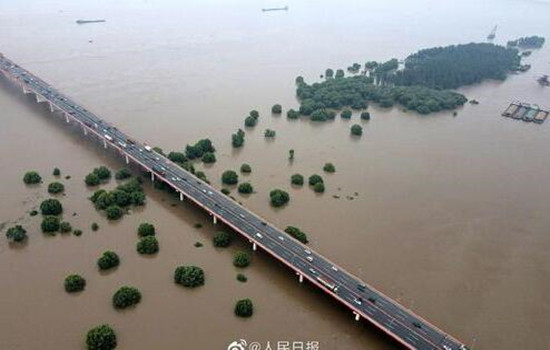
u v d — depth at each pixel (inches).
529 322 7381.9
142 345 6491.1
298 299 7450.8
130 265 7844.5
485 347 6889.8
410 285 7864.2
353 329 7017.7
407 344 6510.8
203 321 6924.2
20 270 7632.9
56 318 6825.8
